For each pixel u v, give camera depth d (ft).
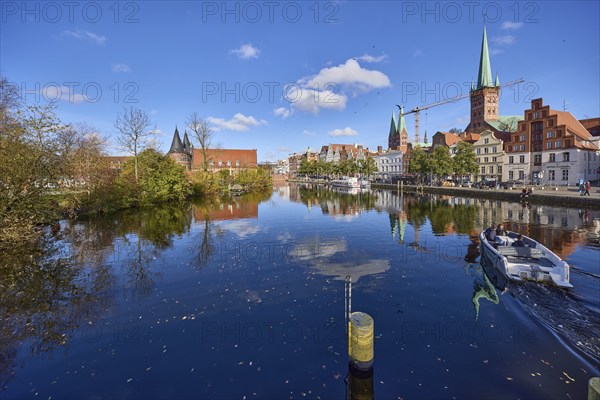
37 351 23.13
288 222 82.94
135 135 119.44
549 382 19.80
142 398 18.44
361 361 19.77
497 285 36.06
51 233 67.05
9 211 53.88
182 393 18.84
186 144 307.78
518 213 95.61
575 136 180.75
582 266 43.73
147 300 32.09
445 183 201.57
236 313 29.07
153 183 127.13
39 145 57.06
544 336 25.22
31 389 19.19
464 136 261.03
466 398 18.43
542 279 35.01
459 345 23.86
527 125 196.54
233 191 205.36
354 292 34.17
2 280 38.11
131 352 22.94
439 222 82.02
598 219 82.58
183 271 41.45
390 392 18.93
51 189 63.41
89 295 33.40
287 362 21.75
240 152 326.85
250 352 22.89
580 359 22.17
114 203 103.86
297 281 37.63
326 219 88.28
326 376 20.33
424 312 29.35
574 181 173.99
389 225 78.02
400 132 379.96
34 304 31.17
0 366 21.39
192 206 122.11
